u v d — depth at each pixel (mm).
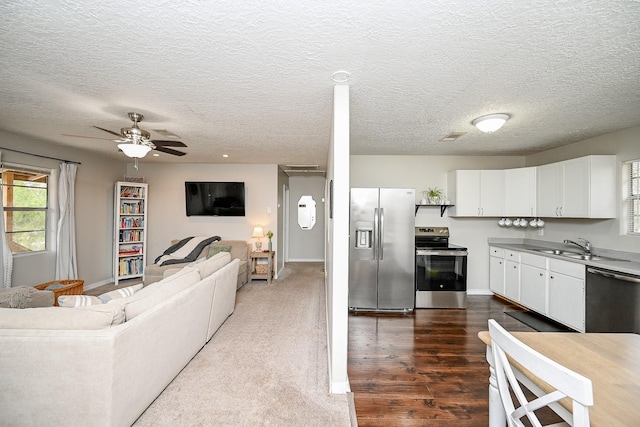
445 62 1792
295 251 7848
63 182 4234
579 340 1366
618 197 3256
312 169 6453
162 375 2018
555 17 1355
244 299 4391
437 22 1398
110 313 1637
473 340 3039
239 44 1604
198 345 2627
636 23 1396
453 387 2215
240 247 5363
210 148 4375
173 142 3021
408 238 3980
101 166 5094
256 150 4504
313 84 2113
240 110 2682
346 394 2088
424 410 1950
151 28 1470
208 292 2773
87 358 1469
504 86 2137
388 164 4762
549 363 824
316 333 3141
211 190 5656
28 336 1451
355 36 1519
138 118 2867
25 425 1499
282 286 5188
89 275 4855
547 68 1864
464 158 4746
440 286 4082
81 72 1969
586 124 3039
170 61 1808
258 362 2512
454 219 4750
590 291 2922
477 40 1553
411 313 3891
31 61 1824
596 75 1957
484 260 4742
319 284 5332
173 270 3666
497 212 4332
